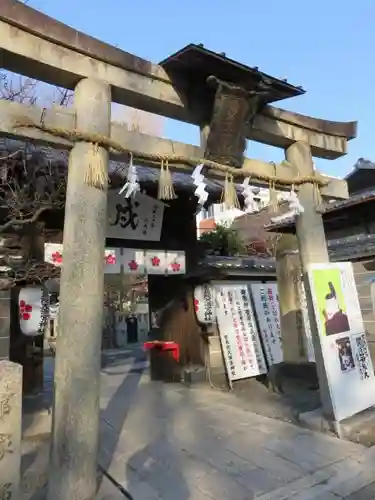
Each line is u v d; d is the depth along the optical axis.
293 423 6.93
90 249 4.42
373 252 8.80
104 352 20.09
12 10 4.15
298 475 4.86
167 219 10.38
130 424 7.23
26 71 4.52
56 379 4.21
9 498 3.35
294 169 7.08
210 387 10.26
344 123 7.90
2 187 7.34
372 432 5.93
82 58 4.67
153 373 11.60
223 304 10.98
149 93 5.23
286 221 9.46
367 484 4.64
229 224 22.66
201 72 5.41
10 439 3.42
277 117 6.82
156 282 11.97
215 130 5.53
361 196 8.30
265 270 12.55
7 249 7.39
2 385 3.43
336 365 6.47
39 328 7.10
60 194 7.43
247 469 5.07
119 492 4.45
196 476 4.89
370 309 9.07
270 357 11.34
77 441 4.07
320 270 6.72
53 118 4.45
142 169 8.94
